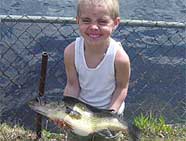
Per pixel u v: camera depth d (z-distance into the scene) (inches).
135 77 96.1
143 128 74.2
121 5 139.8
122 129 52.5
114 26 52.1
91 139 53.7
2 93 87.2
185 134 74.5
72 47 54.7
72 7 135.8
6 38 98.0
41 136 68.8
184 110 85.2
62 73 92.7
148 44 106.5
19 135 69.8
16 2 135.0
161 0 143.3
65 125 49.8
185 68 99.1
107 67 53.5
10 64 94.3
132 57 102.3
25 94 87.4
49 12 132.3
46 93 88.7
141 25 71.6
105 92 54.8
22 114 79.3
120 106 54.6
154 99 89.9
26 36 99.7
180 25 73.0
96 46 52.1
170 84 95.0
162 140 72.1
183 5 141.8
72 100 50.4
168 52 104.0
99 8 49.9
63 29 101.3
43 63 65.0
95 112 50.9
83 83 55.0
